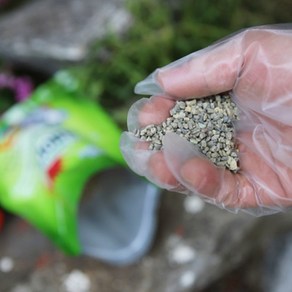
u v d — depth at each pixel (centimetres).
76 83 60
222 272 54
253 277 59
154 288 51
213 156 34
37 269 54
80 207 54
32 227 57
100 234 53
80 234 53
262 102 33
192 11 69
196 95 33
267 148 34
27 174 51
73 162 51
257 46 32
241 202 34
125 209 54
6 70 68
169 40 65
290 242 59
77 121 55
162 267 52
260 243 57
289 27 34
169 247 53
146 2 67
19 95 67
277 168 34
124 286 51
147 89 34
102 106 62
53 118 56
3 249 56
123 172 56
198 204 56
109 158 53
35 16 68
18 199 50
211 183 32
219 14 69
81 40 63
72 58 63
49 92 59
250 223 54
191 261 52
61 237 49
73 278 52
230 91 34
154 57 64
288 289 58
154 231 54
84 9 67
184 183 32
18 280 53
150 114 34
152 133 33
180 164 31
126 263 53
